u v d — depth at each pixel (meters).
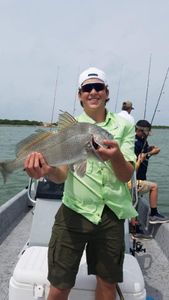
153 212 2.65
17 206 2.98
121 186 1.26
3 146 13.24
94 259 1.28
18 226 2.79
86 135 1.16
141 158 2.81
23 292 1.35
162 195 6.16
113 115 1.34
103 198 1.25
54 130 1.24
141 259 2.28
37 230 1.90
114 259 1.26
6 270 2.04
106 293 1.28
